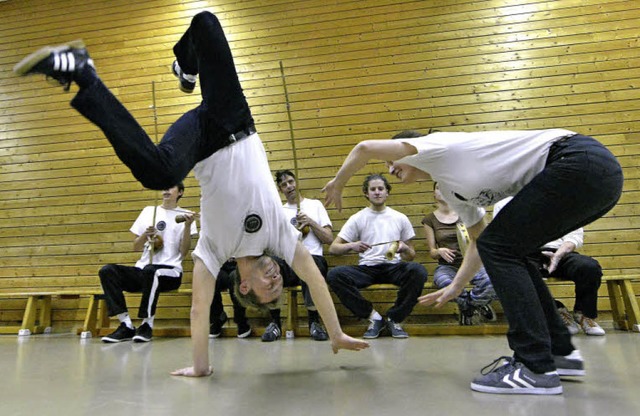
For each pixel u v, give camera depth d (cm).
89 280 494
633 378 184
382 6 504
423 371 210
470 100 469
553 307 187
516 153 171
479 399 154
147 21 551
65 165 529
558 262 350
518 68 468
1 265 517
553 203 157
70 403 163
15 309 505
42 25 577
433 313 423
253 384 190
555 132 173
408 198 454
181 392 177
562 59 462
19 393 181
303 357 265
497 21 481
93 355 293
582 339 315
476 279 369
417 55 487
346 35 504
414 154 174
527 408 141
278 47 514
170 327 459
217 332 399
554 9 474
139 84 535
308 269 215
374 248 408
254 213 200
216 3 538
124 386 191
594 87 451
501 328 370
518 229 162
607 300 406
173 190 459
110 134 142
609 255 418
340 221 461
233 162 195
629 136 436
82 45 141
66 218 514
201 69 194
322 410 145
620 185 161
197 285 215
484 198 180
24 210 526
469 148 173
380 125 479
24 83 561
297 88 500
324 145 483
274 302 218
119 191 509
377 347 301
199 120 187
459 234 372
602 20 464
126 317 395
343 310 433
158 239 429
